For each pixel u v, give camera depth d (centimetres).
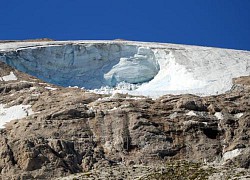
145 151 15500
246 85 17800
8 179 14688
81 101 16488
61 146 15200
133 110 15962
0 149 15112
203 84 18438
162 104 16325
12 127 15850
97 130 15750
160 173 14500
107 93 17725
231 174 14162
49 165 14862
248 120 16012
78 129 15662
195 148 15662
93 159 15200
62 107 16150
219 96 16812
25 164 14812
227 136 15838
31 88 17488
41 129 15612
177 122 15950
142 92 17562
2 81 17938
